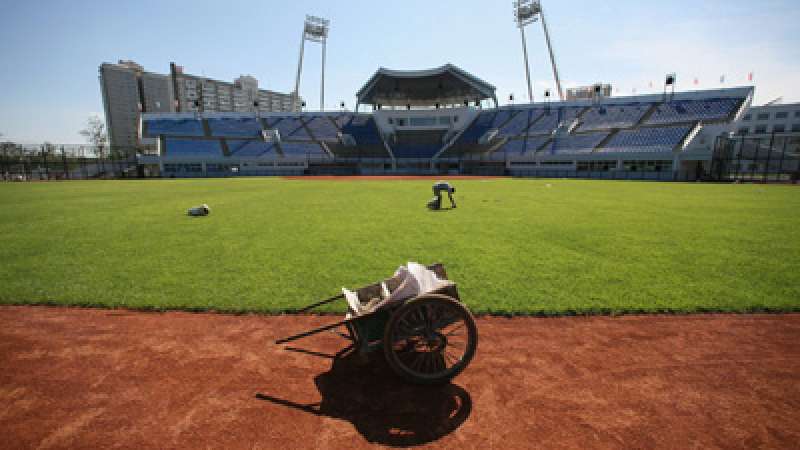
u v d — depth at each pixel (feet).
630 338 12.75
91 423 8.54
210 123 194.49
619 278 19.04
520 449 7.61
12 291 17.52
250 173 176.04
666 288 17.47
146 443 7.88
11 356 11.75
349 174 186.91
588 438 7.90
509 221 37.73
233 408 9.08
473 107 208.64
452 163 187.52
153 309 15.62
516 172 165.48
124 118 366.84
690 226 34.50
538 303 15.70
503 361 11.27
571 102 177.99
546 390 9.71
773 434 7.97
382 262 22.39
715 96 139.64
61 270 20.94
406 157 192.65
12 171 147.54
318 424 8.51
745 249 25.31
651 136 136.05
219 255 24.21
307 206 52.31
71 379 10.41
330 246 26.68
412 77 189.47
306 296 16.80
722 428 8.17
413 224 36.14
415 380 9.90
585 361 11.21
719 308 15.15
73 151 157.48
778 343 12.34
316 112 215.31
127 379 10.39
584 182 112.27
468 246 26.50
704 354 11.59
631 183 106.11
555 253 24.40
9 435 8.13
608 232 31.65
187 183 115.14
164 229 33.99
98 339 12.95
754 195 66.80
